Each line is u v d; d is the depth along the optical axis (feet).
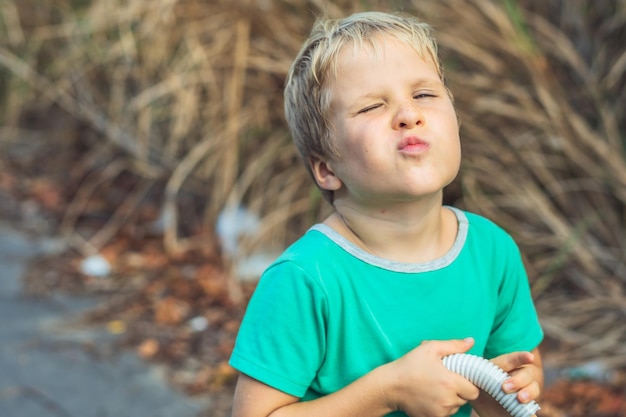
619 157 16.12
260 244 17.78
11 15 24.11
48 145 25.17
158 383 14.29
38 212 21.25
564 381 14.06
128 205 20.93
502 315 7.65
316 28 7.85
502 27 16.39
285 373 6.89
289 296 6.91
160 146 21.39
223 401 13.76
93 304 16.94
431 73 7.09
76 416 13.33
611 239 16.31
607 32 17.49
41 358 14.96
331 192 7.50
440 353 6.76
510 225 16.53
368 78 6.93
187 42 18.90
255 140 19.01
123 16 20.31
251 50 18.34
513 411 6.75
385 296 6.96
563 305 15.72
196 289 17.22
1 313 16.49
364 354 6.95
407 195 6.81
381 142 6.81
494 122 16.79
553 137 16.20
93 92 22.86
